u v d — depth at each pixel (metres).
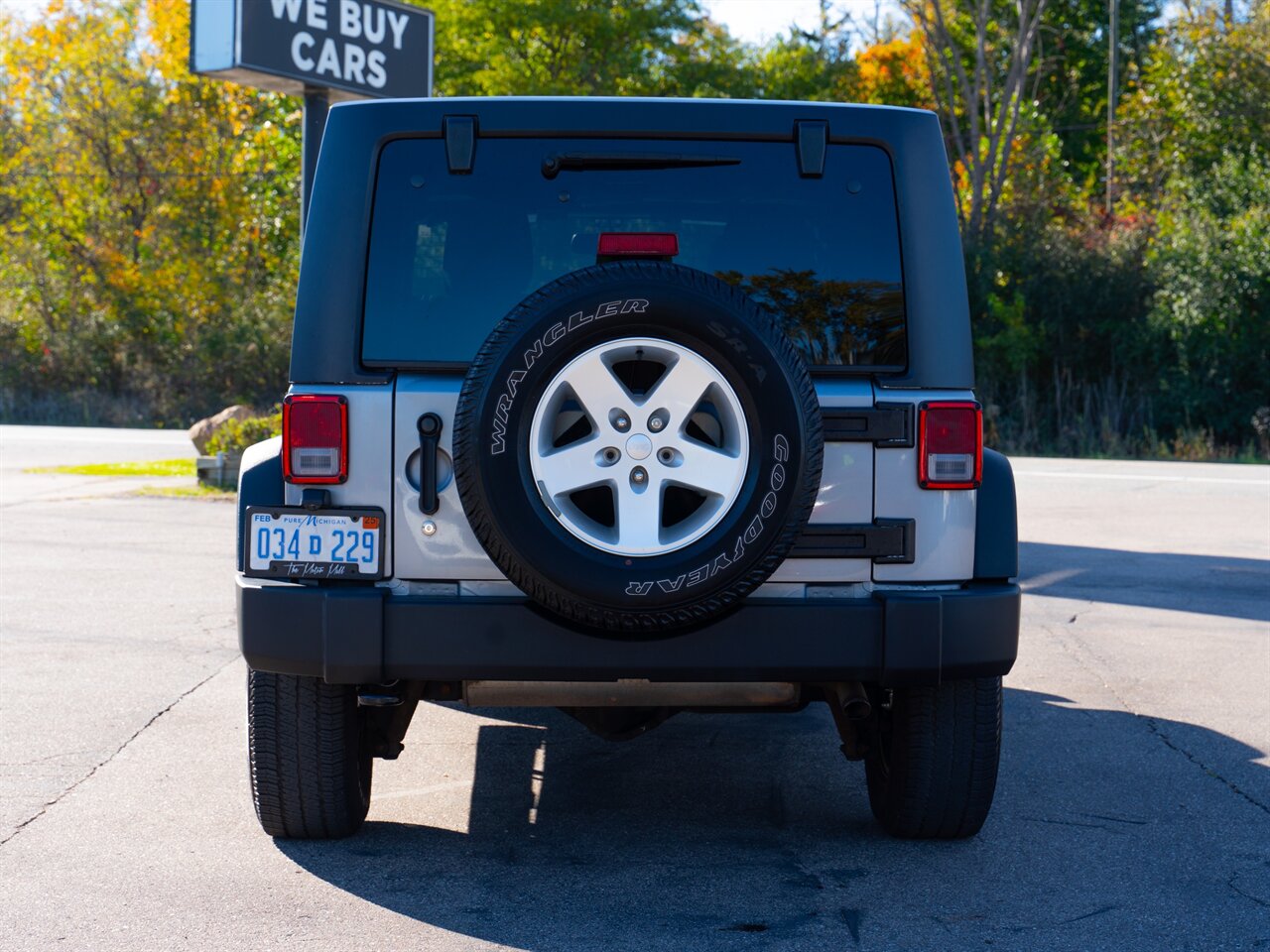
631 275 3.40
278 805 4.09
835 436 3.76
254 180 35.12
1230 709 6.13
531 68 35.94
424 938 3.46
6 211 36.28
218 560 10.07
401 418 3.73
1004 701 6.29
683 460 3.40
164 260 34.50
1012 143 30.44
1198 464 20.17
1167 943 3.46
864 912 3.67
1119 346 25.67
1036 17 28.80
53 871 3.93
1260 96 28.88
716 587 3.42
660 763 5.30
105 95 35.41
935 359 3.84
